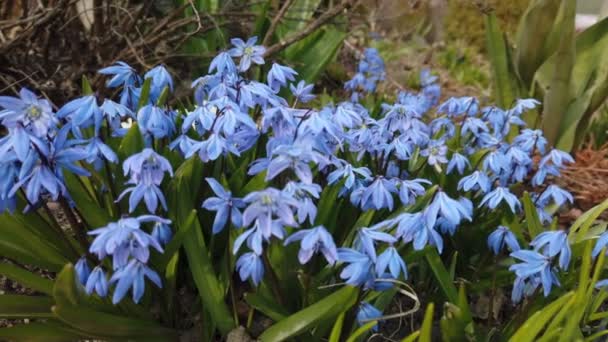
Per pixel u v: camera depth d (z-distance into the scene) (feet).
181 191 1.50
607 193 2.53
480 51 4.80
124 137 1.51
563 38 2.59
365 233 1.36
